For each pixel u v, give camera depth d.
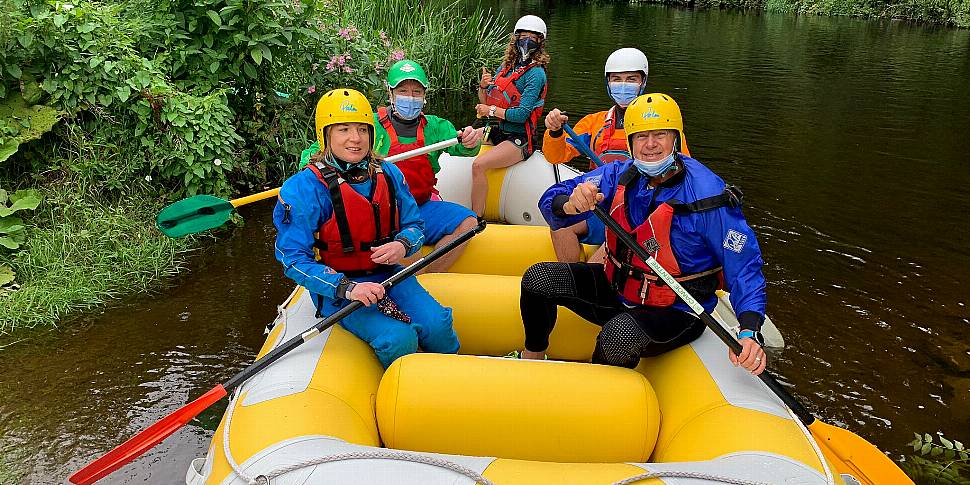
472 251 3.42
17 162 4.31
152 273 4.04
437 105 8.53
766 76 10.88
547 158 3.80
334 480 1.80
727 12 22.53
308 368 2.29
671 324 2.40
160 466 2.62
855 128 7.88
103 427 2.81
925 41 16.08
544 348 2.70
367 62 6.32
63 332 3.46
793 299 4.02
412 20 9.38
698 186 2.28
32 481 2.53
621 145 3.79
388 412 2.20
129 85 4.50
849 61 12.77
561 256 3.37
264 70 5.35
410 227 2.66
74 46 4.45
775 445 1.98
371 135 2.53
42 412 2.88
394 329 2.48
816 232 4.98
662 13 21.23
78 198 4.29
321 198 2.48
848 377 3.30
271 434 1.99
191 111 4.64
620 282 2.46
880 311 3.92
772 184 5.93
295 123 5.67
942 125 8.13
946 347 3.57
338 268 2.60
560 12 19.77
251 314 3.66
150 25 4.89
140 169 4.64
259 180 5.38
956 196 5.82
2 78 4.25
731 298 2.31
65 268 3.87
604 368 2.29
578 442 2.18
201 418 2.89
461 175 4.46
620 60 3.65
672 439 2.23
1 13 4.13
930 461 2.77
